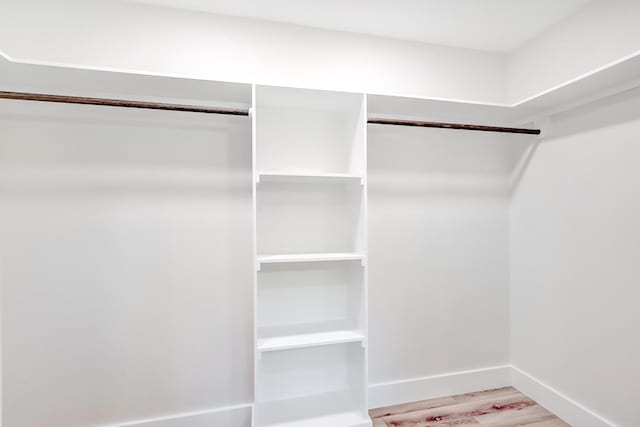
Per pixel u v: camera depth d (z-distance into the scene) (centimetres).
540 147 210
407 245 216
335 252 198
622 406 163
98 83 155
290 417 176
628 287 161
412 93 215
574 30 186
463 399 219
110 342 173
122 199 174
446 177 224
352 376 194
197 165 184
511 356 233
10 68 136
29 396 163
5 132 158
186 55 180
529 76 216
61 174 166
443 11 183
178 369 182
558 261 198
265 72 191
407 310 217
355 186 186
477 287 229
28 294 162
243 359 190
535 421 194
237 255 189
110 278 173
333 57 202
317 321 198
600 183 173
